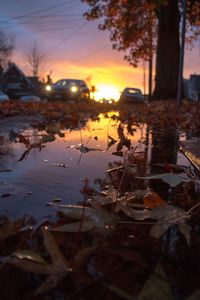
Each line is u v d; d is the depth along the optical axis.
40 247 1.12
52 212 1.47
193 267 1.04
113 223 1.32
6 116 8.22
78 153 3.04
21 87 65.25
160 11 17.67
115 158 2.81
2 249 1.11
